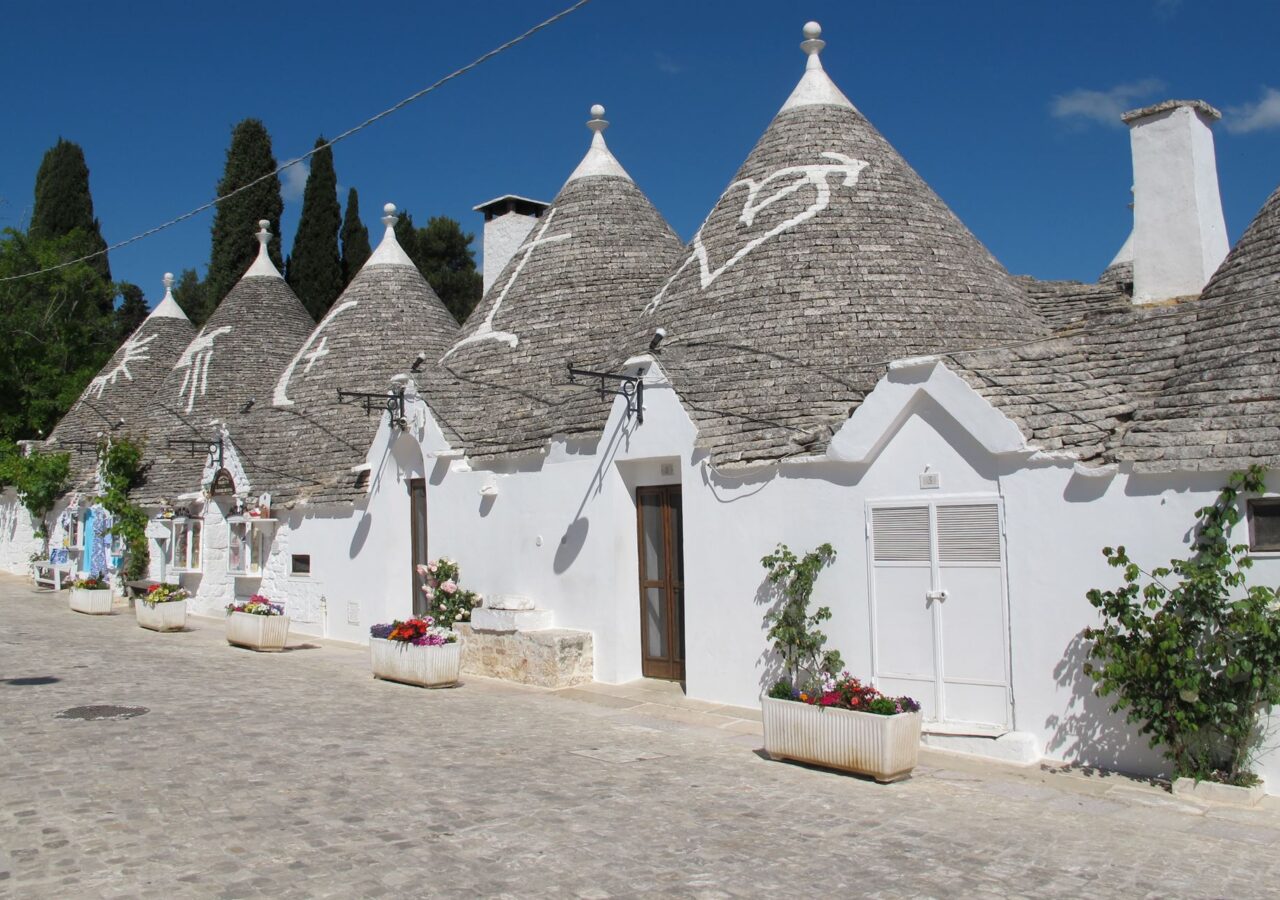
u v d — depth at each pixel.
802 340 14.18
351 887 6.32
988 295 15.55
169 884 6.34
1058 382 10.70
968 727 10.02
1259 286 10.41
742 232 16.17
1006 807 8.25
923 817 7.98
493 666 14.62
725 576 12.29
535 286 19.70
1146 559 9.04
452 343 20.73
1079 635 9.41
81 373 41.47
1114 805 8.27
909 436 10.66
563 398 16.12
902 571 10.63
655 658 14.06
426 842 7.18
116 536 26.58
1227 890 6.48
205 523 23.50
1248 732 8.40
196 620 22.66
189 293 61.44
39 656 16.44
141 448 27.11
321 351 24.02
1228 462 8.55
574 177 21.12
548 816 7.84
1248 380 9.20
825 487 11.29
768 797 8.50
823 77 17.84
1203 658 8.51
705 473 12.54
